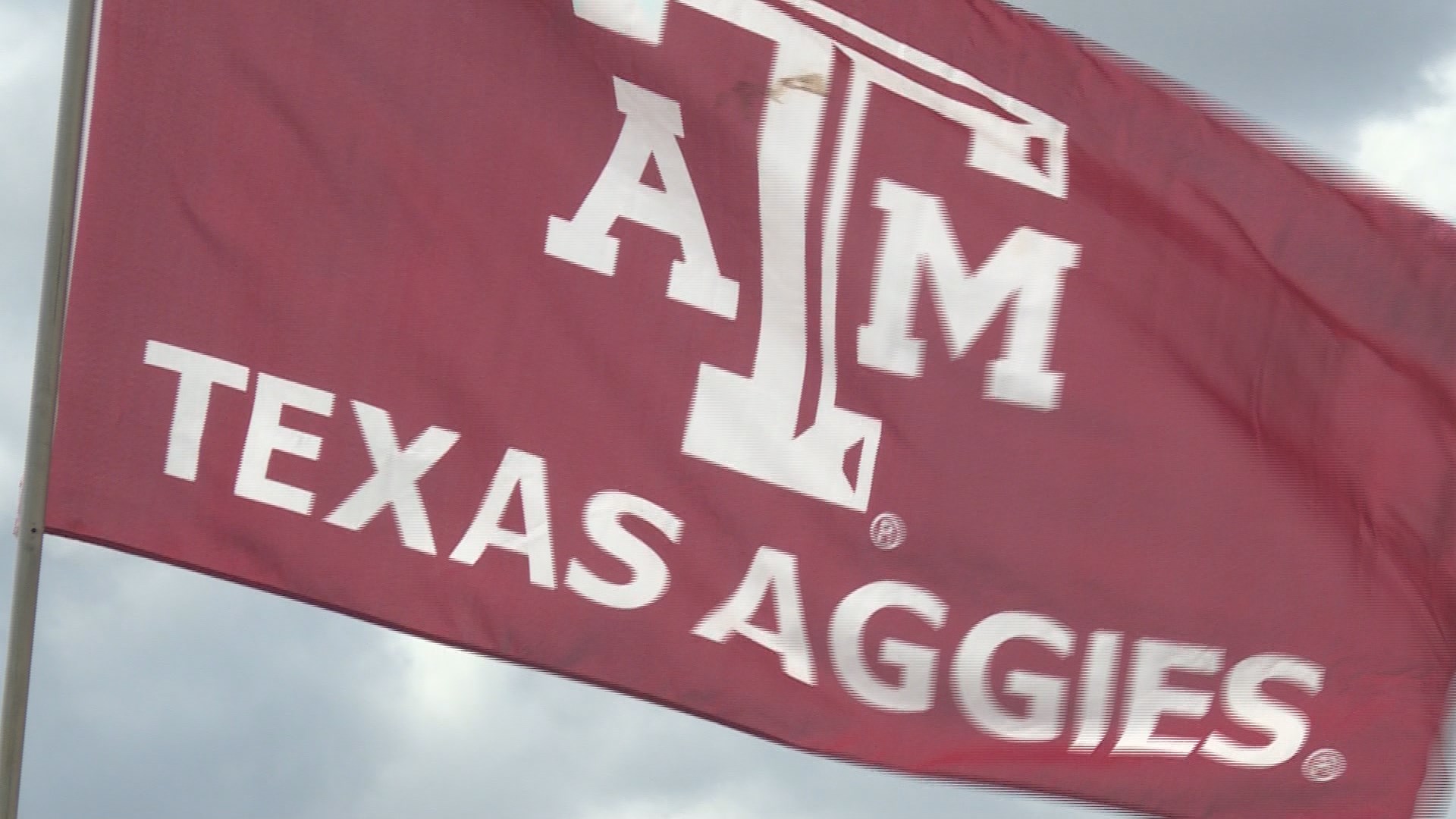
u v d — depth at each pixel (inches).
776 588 475.5
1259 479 502.3
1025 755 491.8
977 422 488.1
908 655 483.8
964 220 488.7
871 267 483.8
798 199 480.4
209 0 458.3
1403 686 509.0
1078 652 493.7
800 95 481.7
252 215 456.8
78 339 448.5
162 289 451.8
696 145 476.1
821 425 478.3
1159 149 497.4
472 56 466.9
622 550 467.2
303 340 455.8
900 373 484.4
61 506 445.1
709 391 472.4
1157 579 497.0
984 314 489.7
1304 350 504.7
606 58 473.1
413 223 462.3
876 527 481.7
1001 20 493.7
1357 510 507.8
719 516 472.4
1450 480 506.0
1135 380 496.4
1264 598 503.8
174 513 448.5
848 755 481.7
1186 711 500.7
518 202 466.6
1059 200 494.3
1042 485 490.6
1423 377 504.4
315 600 453.4
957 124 489.7
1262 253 501.0
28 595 435.8
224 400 452.8
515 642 462.9
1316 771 506.9
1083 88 496.4
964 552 487.2
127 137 453.4
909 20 491.2
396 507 457.7
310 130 459.8
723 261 475.5
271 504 452.8
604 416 467.2
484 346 463.2
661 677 470.3
